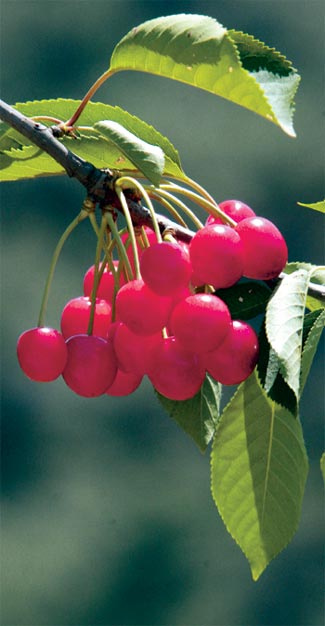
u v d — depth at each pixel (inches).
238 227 86.8
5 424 571.8
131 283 86.1
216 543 537.3
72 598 531.5
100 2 655.8
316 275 98.0
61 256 611.2
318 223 622.2
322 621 510.9
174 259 83.4
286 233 624.4
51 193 616.4
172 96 643.5
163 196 92.4
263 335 88.0
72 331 95.3
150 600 532.4
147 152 84.6
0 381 581.3
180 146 637.9
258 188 629.6
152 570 535.5
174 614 524.4
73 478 565.6
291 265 98.3
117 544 544.1
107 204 90.3
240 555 528.4
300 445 92.6
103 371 90.0
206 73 83.7
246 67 87.6
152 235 97.0
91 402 571.2
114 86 649.0
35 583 539.8
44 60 653.3
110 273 97.8
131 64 89.3
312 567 513.3
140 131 94.7
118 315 86.0
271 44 657.6
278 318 82.4
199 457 557.3
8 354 592.4
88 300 96.4
